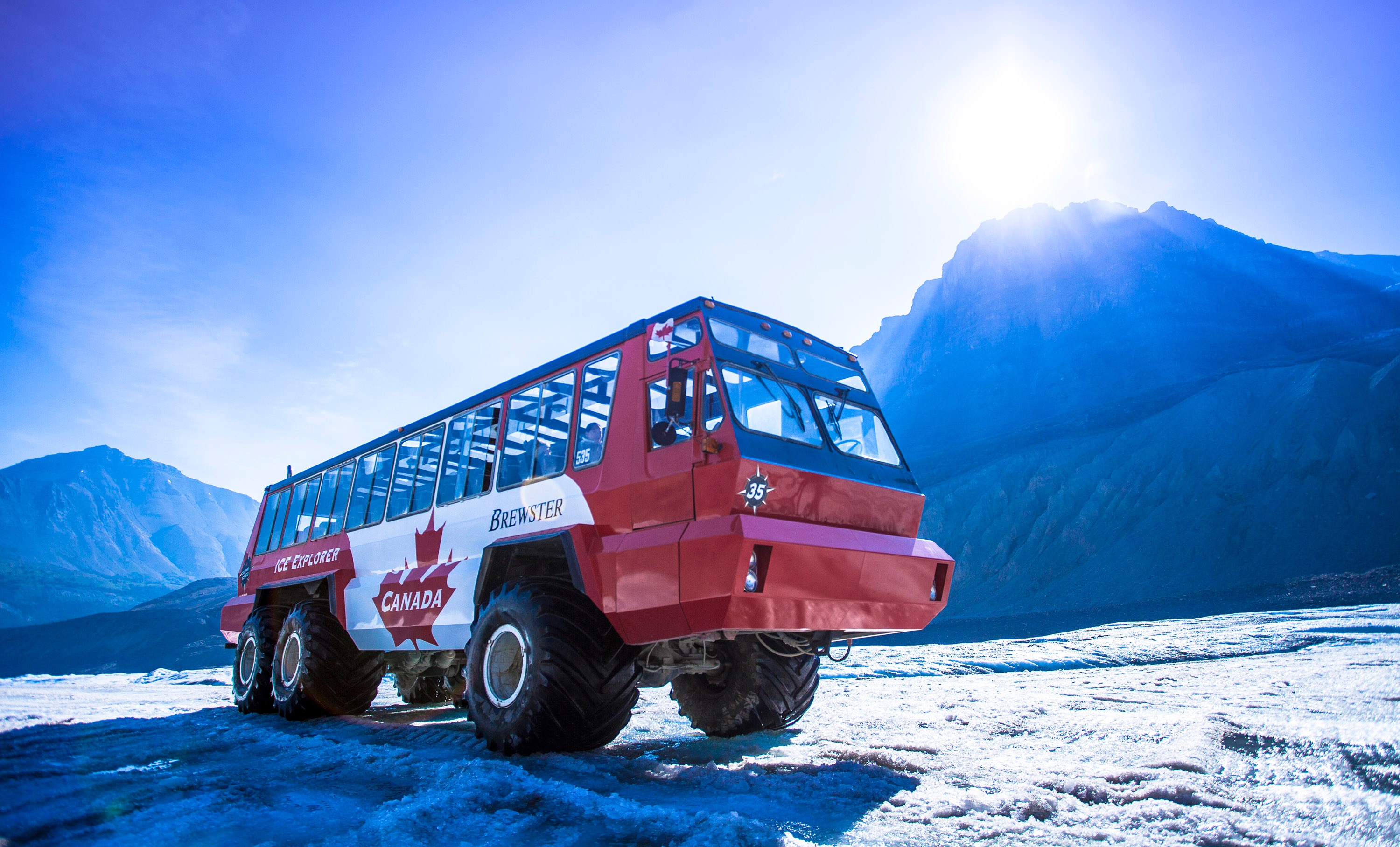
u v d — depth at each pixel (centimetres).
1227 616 3145
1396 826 319
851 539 564
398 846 326
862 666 1470
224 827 372
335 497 1042
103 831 364
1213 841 319
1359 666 1070
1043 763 498
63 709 1003
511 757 563
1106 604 7025
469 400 815
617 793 443
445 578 745
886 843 328
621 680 575
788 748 602
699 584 506
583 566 585
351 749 598
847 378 691
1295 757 479
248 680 1010
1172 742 548
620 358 636
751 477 520
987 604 8212
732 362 572
